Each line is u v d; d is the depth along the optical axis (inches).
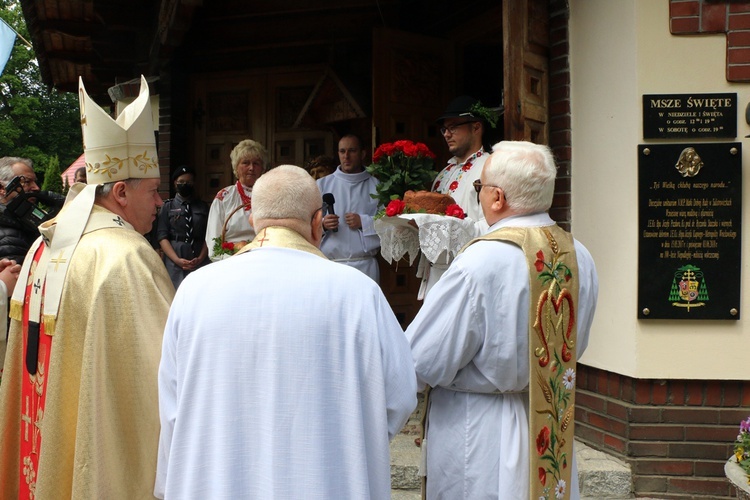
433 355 86.2
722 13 152.7
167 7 235.3
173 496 70.9
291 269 73.7
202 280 75.0
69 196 104.8
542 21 173.3
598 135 165.3
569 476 92.6
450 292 85.8
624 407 157.6
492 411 89.6
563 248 91.1
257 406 70.1
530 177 89.8
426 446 94.4
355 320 72.3
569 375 91.8
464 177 156.5
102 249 94.1
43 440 92.0
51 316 94.0
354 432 70.2
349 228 187.2
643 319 155.1
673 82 154.6
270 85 275.7
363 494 69.4
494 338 85.7
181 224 222.5
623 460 157.6
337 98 241.4
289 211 77.6
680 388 155.1
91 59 306.5
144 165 102.0
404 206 140.1
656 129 154.3
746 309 152.7
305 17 266.7
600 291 164.7
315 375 70.1
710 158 153.2
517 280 86.3
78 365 93.3
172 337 75.2
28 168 148.0
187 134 282.5
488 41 238.2
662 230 154.3
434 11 250.1
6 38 310.0
